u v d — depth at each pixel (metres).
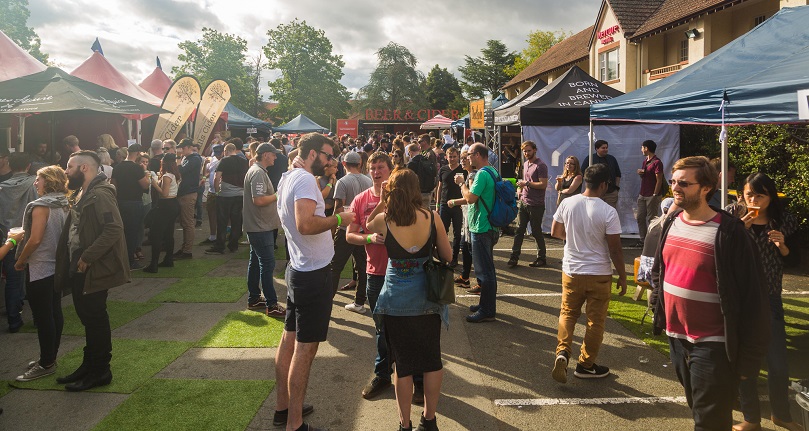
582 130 10.23
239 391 3.95
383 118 62.38
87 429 3.41
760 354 2.45
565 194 7.74
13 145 10.47
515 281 7.16
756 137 8.41
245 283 7.05
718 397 2.56
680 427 3.44
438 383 3.18
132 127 15.07
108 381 4.06
